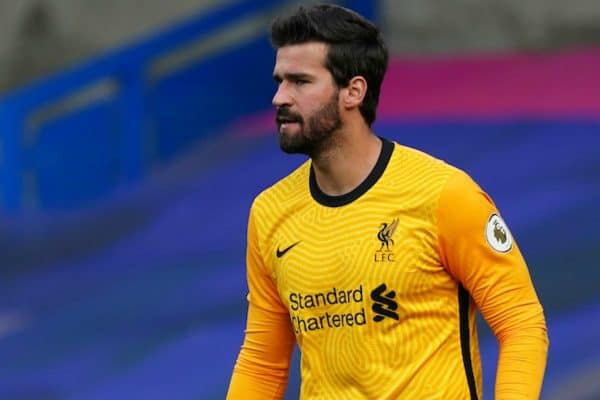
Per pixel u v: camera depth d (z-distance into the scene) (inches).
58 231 1360.7
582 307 916.0
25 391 999.6
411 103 1441.9
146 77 1496.1
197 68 1536.7
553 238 1043.3
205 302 1101.1
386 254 394.9
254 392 451.2
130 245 1291.8
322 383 412.2
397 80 1549.0
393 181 400.5
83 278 1237.7
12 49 1749.5
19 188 1454.2
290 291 413.1
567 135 1253.1
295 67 402.6
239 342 999.0
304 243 408.5
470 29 1631.4
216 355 987.3
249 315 450.9
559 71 1466.5
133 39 1695.4
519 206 1123.3
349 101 403.5
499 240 397.1
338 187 407.8
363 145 406.6
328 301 403.2
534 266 999.0
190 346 1014.4
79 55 1718.8
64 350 1064.8
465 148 1275.8
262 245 423.2
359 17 409.1
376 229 397.4
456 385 399.9
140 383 971.9
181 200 1362.0
